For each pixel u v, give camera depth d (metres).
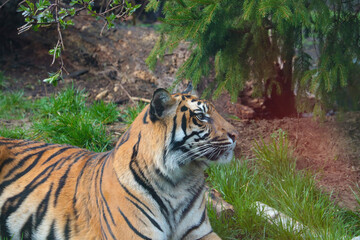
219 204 7.26
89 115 9.93
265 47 9.39
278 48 9.66
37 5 6.45
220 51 9.41
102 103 10.35
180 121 5.36
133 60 13.33
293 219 7.02
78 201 5.73
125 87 12.98
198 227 5.79
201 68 9.33
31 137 9.18
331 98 8.89
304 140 9.65
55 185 5.89
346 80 8.15
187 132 5.38
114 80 13.29
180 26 8.02
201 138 5.43
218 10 8.05
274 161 8.51
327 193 8.02
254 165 8.69
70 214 5.72
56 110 10.41
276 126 10.21
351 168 8.84
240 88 9.30
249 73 9.66
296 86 10.74
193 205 5.70
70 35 13.88
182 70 9.34
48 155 6.25
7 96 11.82
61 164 6.10
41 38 14.22
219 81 9.65
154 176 5.39
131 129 5.69
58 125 9.09
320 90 8.75
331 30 8.58
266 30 9.11
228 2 8.13
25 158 6.20
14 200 5.90
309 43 13.62
